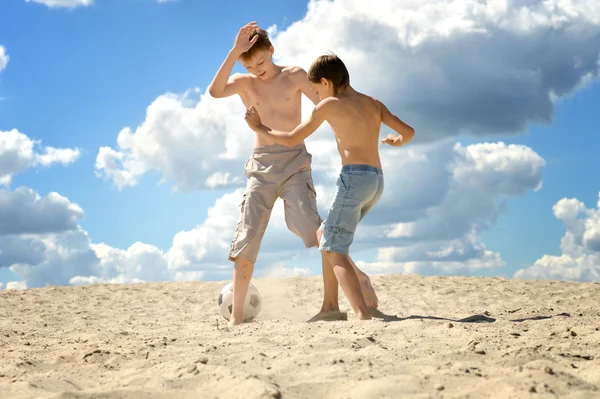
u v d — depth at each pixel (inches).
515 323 139.8
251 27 179.2
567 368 92.5
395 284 334.0
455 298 281.9
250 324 165.2
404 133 161.6
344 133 154.1
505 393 78.7
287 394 84.0
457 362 97.7
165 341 140.4
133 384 98.9
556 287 302.5
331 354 108.3
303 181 179.9
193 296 319.9
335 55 159.2
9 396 95.0
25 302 300.7
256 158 182.9
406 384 85.0
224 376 95.0
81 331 187.3
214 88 178.7
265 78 183.8
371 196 154.8
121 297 319.0
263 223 181.3
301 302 286.0
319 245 166.2
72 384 103.4
